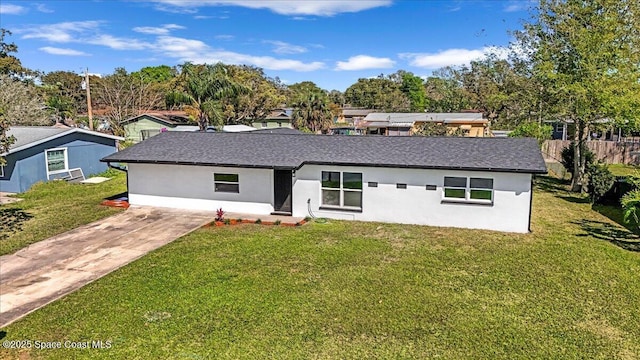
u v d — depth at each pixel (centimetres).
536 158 1309
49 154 2056
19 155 1881
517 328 711
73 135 2177
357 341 671
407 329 707
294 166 1377
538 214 1535
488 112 5566
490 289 864
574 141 2030
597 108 1816
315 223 1388
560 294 841
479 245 1153
